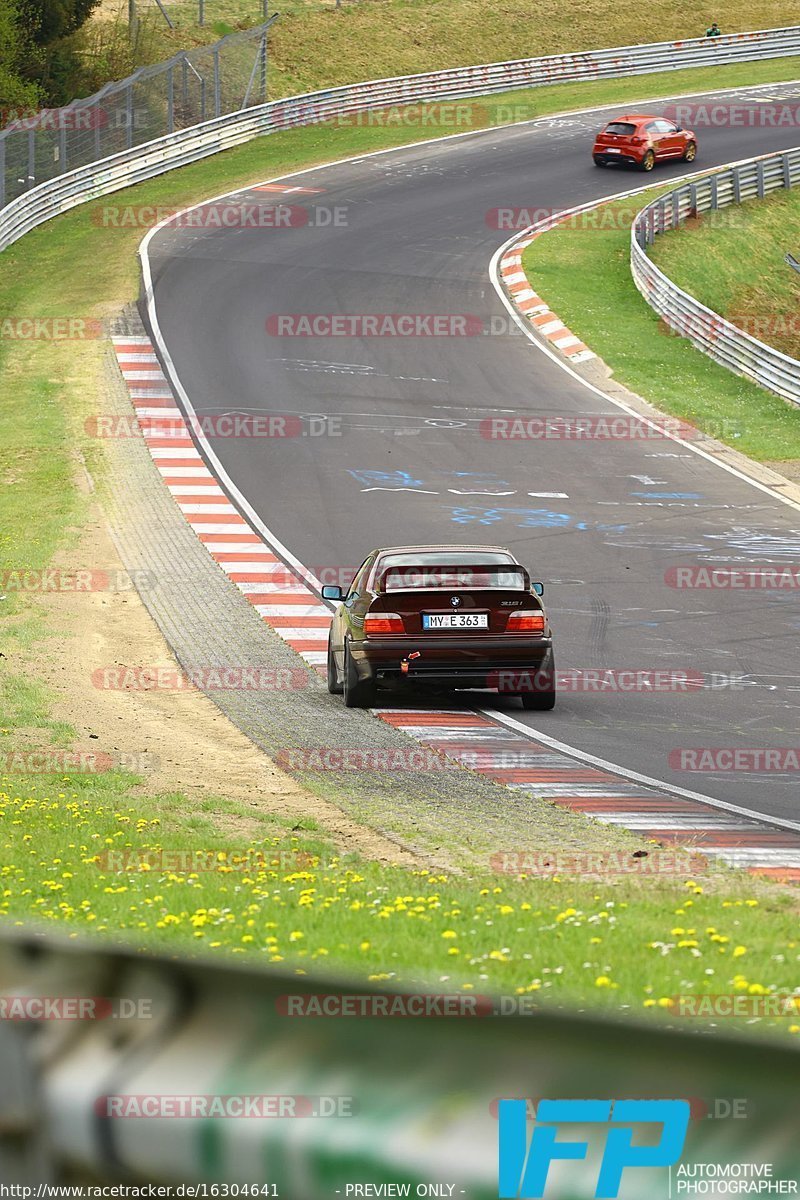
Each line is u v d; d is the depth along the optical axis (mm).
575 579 88000
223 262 170625
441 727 58688
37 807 44219
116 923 27641
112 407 127125
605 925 26875
